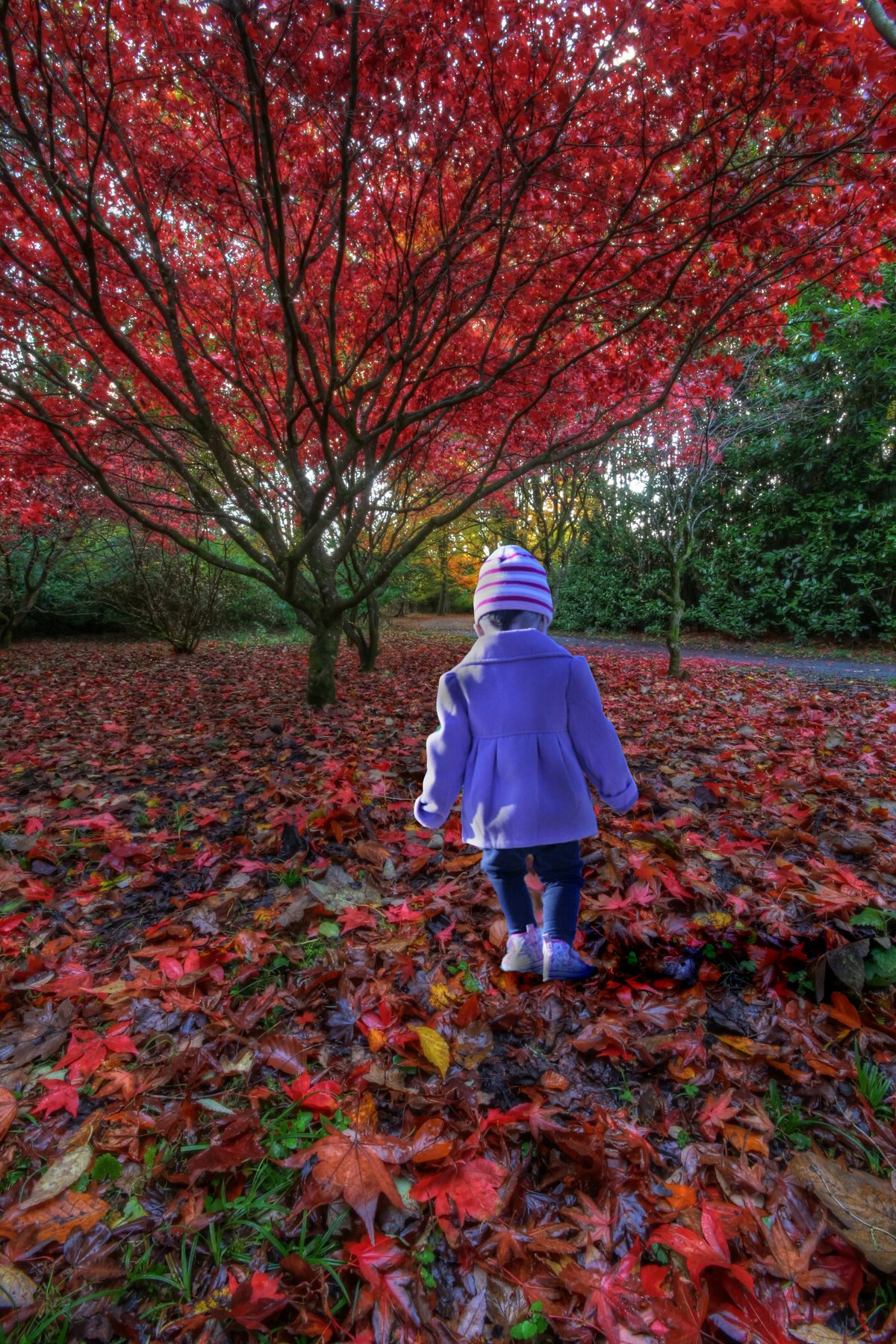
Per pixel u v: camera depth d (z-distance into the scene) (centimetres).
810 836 293
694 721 570
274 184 354
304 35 326
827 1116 157
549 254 465
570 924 192
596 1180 138
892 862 271
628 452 1185
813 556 1305
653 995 196
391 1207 136
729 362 531
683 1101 162
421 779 398
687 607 1669
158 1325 114
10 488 697
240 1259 126
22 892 258
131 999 196
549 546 1370
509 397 593
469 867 281
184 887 276
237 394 683
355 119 357
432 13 304
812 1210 132
